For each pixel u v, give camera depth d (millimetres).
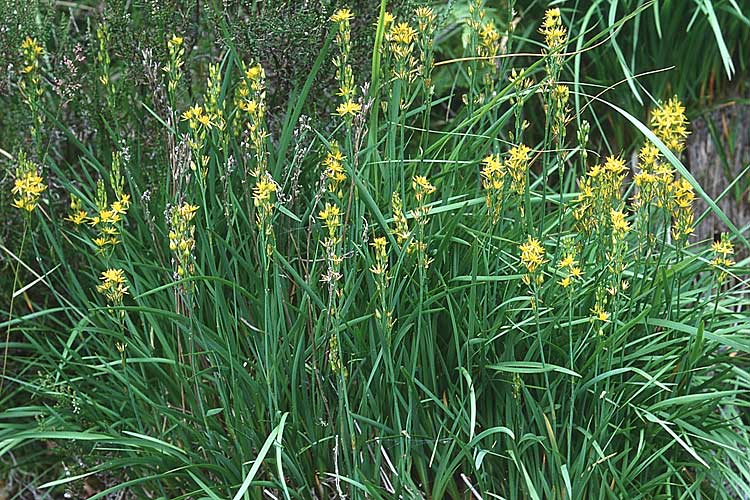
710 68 2631
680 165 1709
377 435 1899
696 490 1944
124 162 2037
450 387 1894
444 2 2670
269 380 1780
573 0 2596
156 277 2084
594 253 2098
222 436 1914
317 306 1890
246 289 2018
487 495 1896
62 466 2387
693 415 1949
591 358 1803
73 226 2262
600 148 2508
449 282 1880
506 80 2492
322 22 2088
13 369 2371
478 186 2049
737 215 2684
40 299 2396
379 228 1915
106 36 2156
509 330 1814
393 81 2041
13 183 2277
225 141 1827
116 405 2068
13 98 2357
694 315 2018
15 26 2178
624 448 1926
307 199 2078
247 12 2193
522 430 1820
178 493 2021
